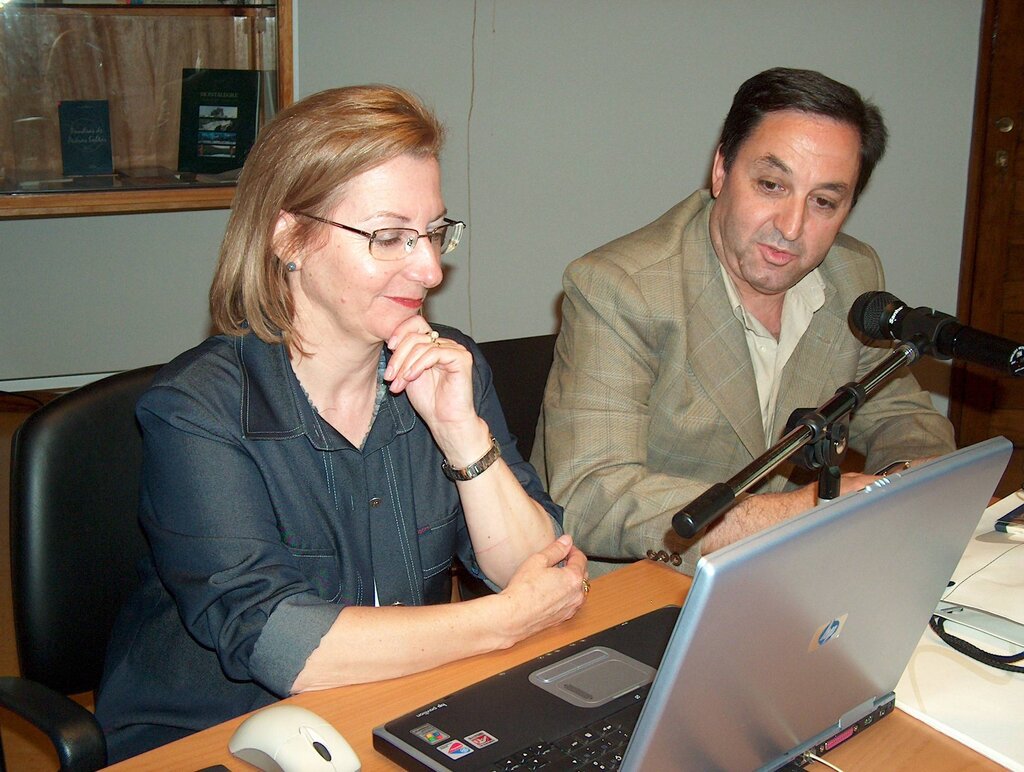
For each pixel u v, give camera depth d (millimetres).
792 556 743
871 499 795
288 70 2896
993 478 932
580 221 3582
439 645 1118
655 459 1719
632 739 776
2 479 3018
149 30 2820
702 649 728
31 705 1127
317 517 1268
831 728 980
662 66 3506
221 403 1221
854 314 1421
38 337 3131
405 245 1177
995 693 1077
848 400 1152
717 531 1419
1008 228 3807
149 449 1220
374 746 976
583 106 3461
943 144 3799
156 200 2857
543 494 1463
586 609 1274
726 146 1657
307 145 1158
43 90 2760
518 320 3617
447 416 1327
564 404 1641
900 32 3658
